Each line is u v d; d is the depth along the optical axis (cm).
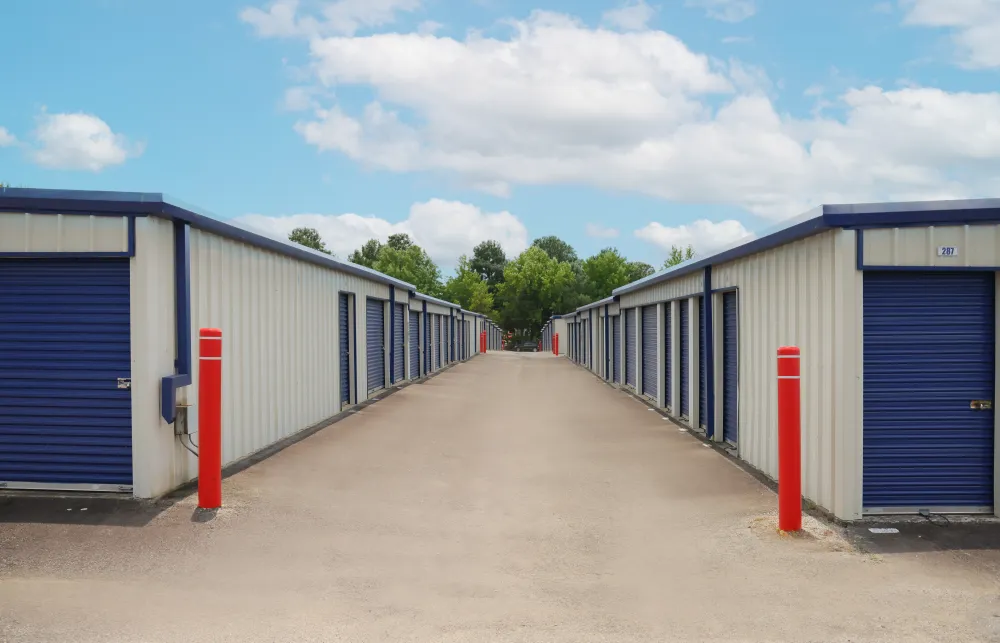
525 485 896
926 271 712
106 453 774
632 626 476
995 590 538
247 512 737
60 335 776
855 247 700
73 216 759
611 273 8962
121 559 594
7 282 779
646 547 652
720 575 575
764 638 457
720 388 1223
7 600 502
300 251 1228
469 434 1296
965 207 693
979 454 725
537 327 9175
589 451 1130
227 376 961
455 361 4009
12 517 699
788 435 678
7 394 782
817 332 758
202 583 546
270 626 468
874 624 478
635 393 2091
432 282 8844
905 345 718
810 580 560
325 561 604
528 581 564
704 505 796
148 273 760
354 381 1703
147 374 761
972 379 721
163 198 752
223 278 944
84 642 438
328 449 1111
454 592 538
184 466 838
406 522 729
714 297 1224
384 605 509
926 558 607
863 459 720
